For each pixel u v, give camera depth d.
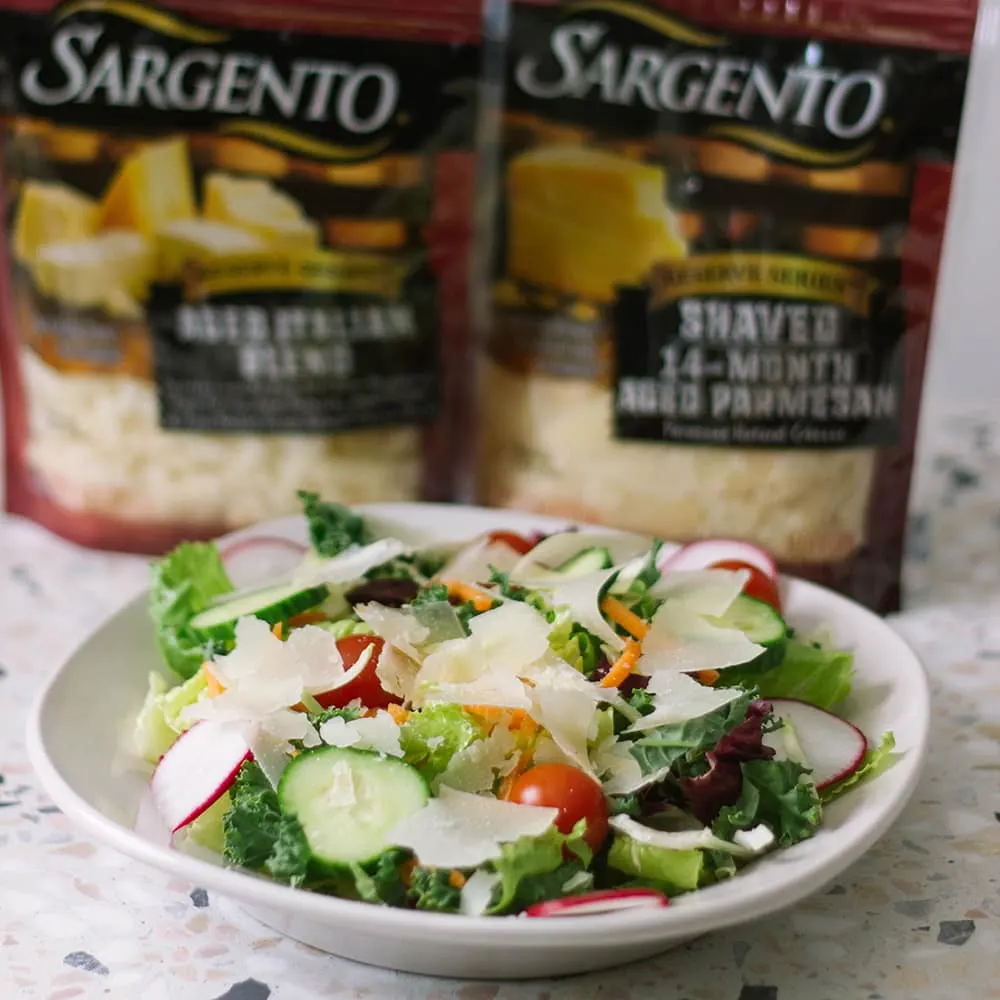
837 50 0.92
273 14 0.97
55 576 1.07
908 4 0.92
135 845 0.56
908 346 0.98
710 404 0.99
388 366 1.07
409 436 1.10
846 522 1.01
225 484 1.07
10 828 0.74
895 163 0.94
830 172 0.94
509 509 1.07
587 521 1.04
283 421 1.06
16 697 0.88
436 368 1.09
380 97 1.00
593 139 0.97
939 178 0.95
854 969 0.62
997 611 1.03
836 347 0.98
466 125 1.04
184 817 0.62
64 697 0.70
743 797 0.60
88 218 1.01
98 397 1.05
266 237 1.02
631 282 0.99
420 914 0.52
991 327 1.48
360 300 1.05
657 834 0.58
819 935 0.65
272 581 0.81
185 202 1.00
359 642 0.70
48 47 0.97
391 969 0.62
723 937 0.64
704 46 0.93
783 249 0.96
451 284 1.08
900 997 0.60
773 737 0.65
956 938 0.64
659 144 0.96
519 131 0.99
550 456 1.04
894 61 0.92
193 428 1.05
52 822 0.74
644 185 0.96
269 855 0.59
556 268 1.00
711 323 0.98
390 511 0.92
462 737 0.62
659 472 1.01
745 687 0.68
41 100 0.99
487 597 0.73
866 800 0.61
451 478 1.13
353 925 0.52
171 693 0.70
